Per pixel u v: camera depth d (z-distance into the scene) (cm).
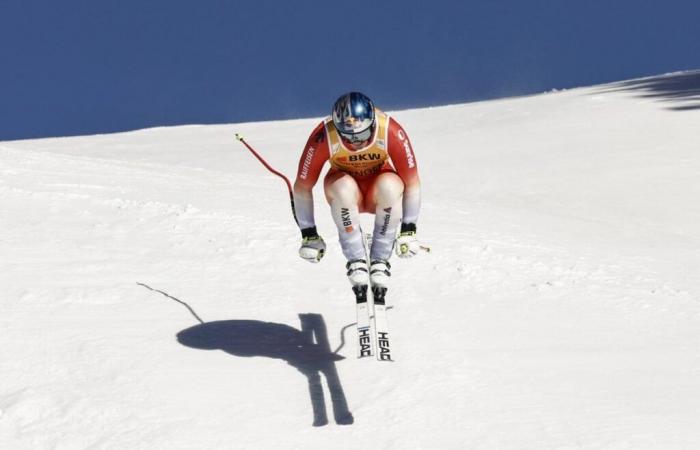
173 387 1833
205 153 10256
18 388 1820
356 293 1975
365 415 1711
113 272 2691
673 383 1912
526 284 2764
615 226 5272
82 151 10850
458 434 1628
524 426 1659
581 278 2914
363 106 1816
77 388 1817
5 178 4150
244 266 2834
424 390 1828
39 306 2336
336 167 1927
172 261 2842
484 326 2316
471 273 2811
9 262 2731
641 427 1655
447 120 12512
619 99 12212
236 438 1612
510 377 1923
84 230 3192
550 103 12775
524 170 7706
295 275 2772
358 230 1959
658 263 3625
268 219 3541
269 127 13338
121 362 1953
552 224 4875
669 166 7412
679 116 9931
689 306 2623
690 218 5741
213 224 3328
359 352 2084
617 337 2267
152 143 11719
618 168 7444
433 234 3569
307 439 1614
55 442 1602
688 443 1586
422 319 2356
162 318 2303
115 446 1581
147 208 3541
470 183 7244
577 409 1745
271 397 1803
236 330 2239
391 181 1912
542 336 2250
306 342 2178
